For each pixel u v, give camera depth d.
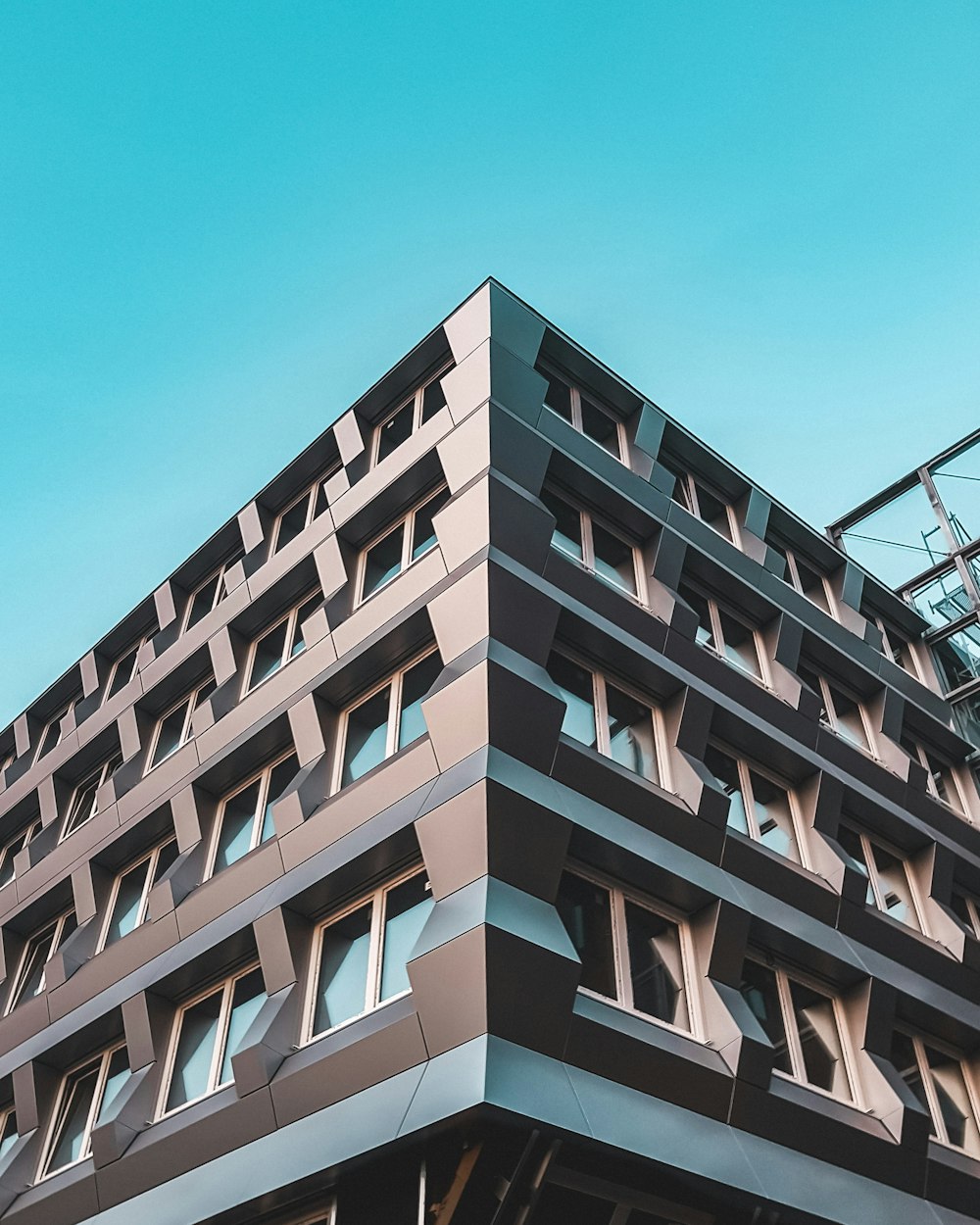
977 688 32.31
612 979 16.56
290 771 23.22
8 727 36.91
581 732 19.52
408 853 17.25
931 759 30.88
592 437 25.84
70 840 28.39
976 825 29.88
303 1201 15.16
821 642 27.67
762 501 29.52
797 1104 17.19
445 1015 14.16
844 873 21.88
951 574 34.91
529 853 15.55
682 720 20.91
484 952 13.93
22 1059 23.62
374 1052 14.96
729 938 18.23
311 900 18.44
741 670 25.42
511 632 18.09
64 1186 19.89
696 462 28.64
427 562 20.83
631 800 18.44
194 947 20.66
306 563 25.56
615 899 17.69
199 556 31.25
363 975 17.28
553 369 25.59
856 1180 17.64
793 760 23.34
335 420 27.44
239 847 23.09
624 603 21.55
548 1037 14.29
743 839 20.59
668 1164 14.29
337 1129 14.61
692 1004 17.59
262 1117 16.28
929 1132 20.48
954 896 26.98
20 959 28.62
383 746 20.34
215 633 27.48
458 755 16.91
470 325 23.20
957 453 36.62
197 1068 19.78
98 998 22.84
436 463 22.45
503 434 21.14
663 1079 15.53
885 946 22.17
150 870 25.89
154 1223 16.59
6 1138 23.94
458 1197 13.06
